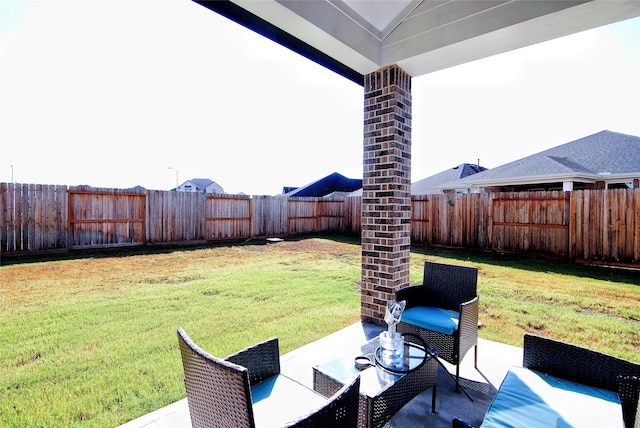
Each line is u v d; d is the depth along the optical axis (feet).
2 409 7.68
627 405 5.72
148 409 7.68
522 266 23.91
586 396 5.65
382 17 11.36
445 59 11.31
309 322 13.20
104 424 7.16
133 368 9.57
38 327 12.49
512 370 6.66
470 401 7.89
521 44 10.25
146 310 14.46
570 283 19.38
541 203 26.99
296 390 5.80
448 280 10.59
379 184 12.24
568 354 6.30
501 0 9.35
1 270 21.53
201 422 4.65
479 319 13.73
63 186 27.68
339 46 10.48
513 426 4.89
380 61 11.91
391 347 7.15
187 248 31.86
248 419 3.87
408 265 12.64
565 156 44.96
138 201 32.12
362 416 5.80
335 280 19.99
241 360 5.86
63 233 27.81
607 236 23.62
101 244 29.91
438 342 8.73
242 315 13.94
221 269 22.99
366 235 12.70
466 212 31.68
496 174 45.39
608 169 38.09
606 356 5.96
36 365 9.72
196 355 4.34
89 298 16.08
